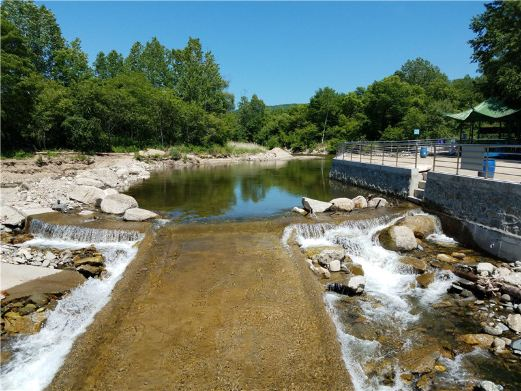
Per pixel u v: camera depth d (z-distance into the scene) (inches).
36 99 1720.0
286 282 418.6
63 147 1900.8
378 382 283.1
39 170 1291.8
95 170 1254.9
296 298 385.7
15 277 437.4
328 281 443.8
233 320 346.6
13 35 1632.6
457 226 603.2
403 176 828.6
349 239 564.4
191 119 2642.7
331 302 406.6
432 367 298.7
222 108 3302.2
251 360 294.8
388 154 1355.8
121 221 647.1
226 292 396.2
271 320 347.6
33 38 2453.2
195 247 525.3
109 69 3319.4
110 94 2085.4
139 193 984.3
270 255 494.6
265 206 799.7
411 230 576.4
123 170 1369.3
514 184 494.6
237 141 3572.8
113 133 2330.2
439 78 3612.2
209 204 825.5
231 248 521.0
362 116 2945.4
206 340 317.7
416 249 556.7
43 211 708.7
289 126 3791.8
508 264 481.4
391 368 298.7
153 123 2409.0
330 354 306.5
